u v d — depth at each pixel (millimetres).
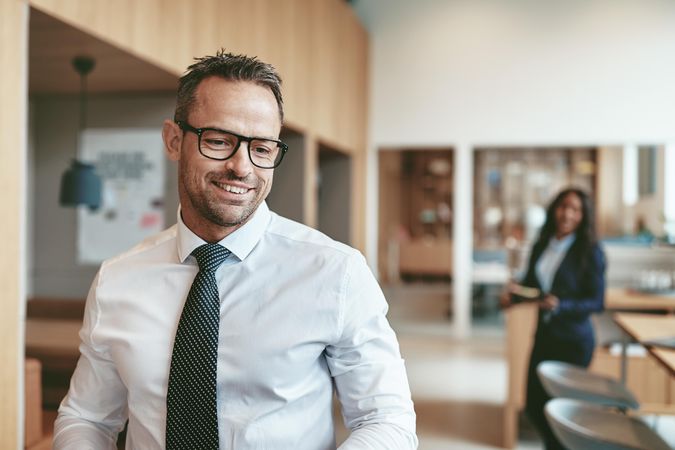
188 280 1233
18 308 2295
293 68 5336
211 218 1163
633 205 11242
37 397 2627
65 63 3568
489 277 8141
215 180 1146
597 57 7398
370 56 7914
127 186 4543
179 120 1189
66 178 3895
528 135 7562
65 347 3273
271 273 1205
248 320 1176
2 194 2215
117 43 2990
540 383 3576
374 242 8031
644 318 3363
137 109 4523
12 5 2275
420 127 7809
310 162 5816
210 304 1179
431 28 7762
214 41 3965
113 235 4559
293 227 1274
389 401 1165
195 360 1155
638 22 7312
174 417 1152
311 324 1171
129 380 1211
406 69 7828
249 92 1142
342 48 6797
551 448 3502
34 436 2604
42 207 4656
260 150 1168
